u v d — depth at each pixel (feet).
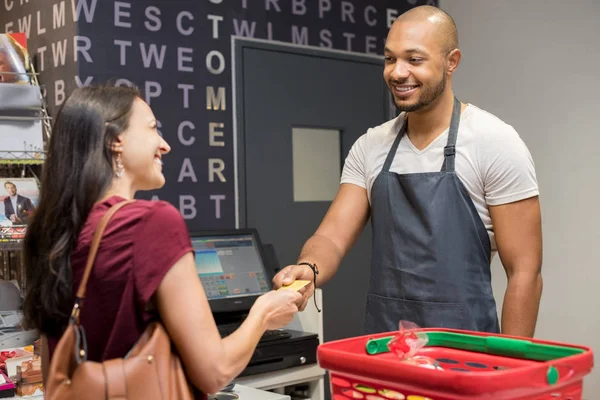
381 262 7.34
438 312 6.89
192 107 11.12
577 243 11.84
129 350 4.55
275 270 10.84
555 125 12.11
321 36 12.66
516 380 3.60
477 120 6.95
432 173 6.98
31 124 9.98
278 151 12.12
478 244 6.96
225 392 7.30
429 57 6.67
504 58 12.84
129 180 4.90
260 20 11.89
